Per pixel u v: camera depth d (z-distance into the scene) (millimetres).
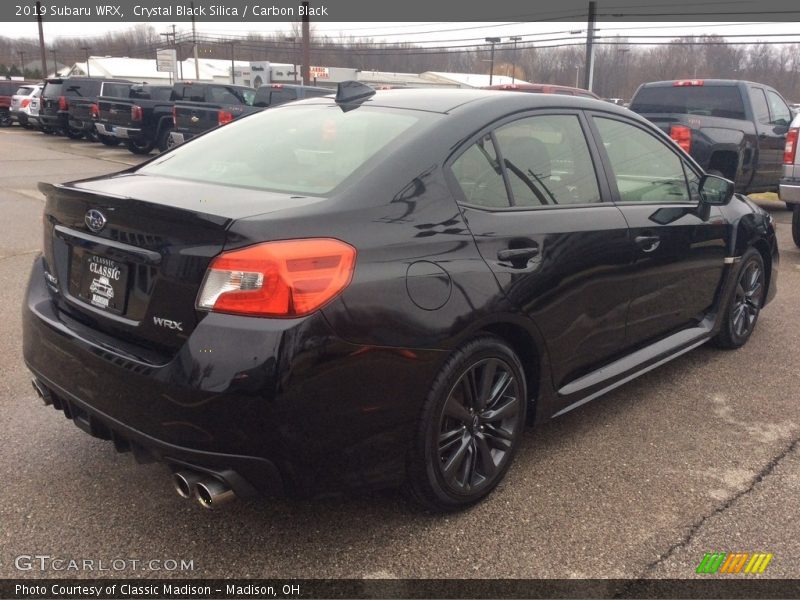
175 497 3027
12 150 18953
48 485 3090
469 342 2822
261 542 2744
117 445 2684
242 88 17688
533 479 3252
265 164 3029
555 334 3191
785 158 7949
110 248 2627
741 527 2902
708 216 4332
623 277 3564
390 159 2781
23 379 4188
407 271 2566
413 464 2711
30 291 3133
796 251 8422
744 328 5066
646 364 3955
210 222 2338
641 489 3182
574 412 4000
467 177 2945
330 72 45094
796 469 3383
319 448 2418
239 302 2305
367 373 2459
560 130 3465
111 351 2543
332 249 2408
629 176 3795
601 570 2625
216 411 2293
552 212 3229
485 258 2836
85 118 20594
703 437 3703
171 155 3496
